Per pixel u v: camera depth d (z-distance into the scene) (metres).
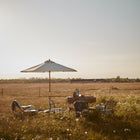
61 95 19.58
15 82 61.59
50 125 6.29
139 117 7.29
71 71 8.68
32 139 4.77
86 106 7.44
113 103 9.96
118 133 5.46
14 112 8.97
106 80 60.00
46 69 7.89
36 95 19.70
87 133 5.41
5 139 4.89
